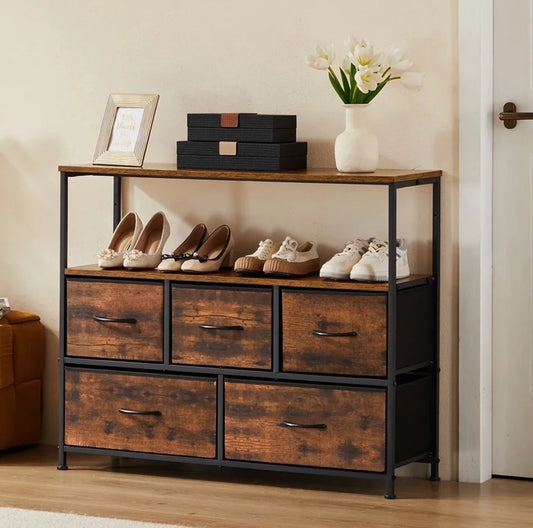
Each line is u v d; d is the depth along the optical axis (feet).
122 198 14.07
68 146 14.28
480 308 12.64
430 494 12.33
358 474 12.05
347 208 13.15
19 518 11.30
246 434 12.42
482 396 12.75
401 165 12.89
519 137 12.67
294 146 12.69
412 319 12.28
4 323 13.99
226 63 13.52
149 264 12.96
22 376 14.14
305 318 12.12
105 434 13.01
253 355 12.35
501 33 12.67
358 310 11.91
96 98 14.11
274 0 13.24
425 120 12.73
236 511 11.70
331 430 12.09
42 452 14.20
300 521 11.36
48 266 14.55
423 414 12.63
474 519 11.43
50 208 14.47
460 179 12.60
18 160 14.53
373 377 11.91
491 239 12.85
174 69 13.74
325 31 13.07
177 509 11.78
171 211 13.88
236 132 12.50
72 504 11.94
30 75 14.35
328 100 13.11
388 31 12.81
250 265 12.49
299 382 12.22
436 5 12.59
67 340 13.12
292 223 13.39
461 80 12.49
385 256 12.06
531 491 12.49
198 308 12.53
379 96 12.89
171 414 12.71
